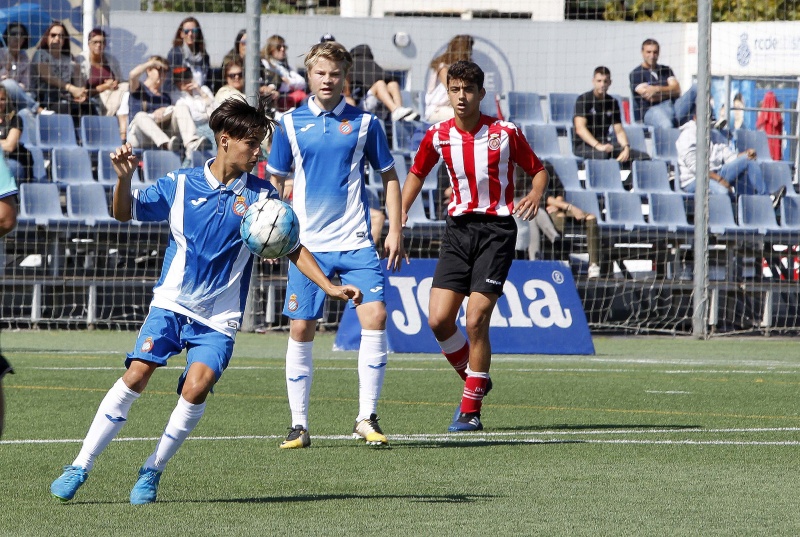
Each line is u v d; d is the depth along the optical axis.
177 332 11.98
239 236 11.94
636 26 50.69
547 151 44.72
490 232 18.12
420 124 44.47
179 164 41.50
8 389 22.67
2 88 40.38
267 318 38.97
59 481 11.80
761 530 10.65
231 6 49.53
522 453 15.56
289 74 43.75
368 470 14.09
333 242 16.80
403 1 57.44
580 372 27.86
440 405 21.33
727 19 58.88
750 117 53.06
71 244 39.00
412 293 32.72
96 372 26.00
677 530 10.64
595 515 11.33
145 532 10.38
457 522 10.94
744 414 20.20
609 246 41.41
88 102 42.78
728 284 39.97
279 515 11.23
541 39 49.66
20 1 44.41
